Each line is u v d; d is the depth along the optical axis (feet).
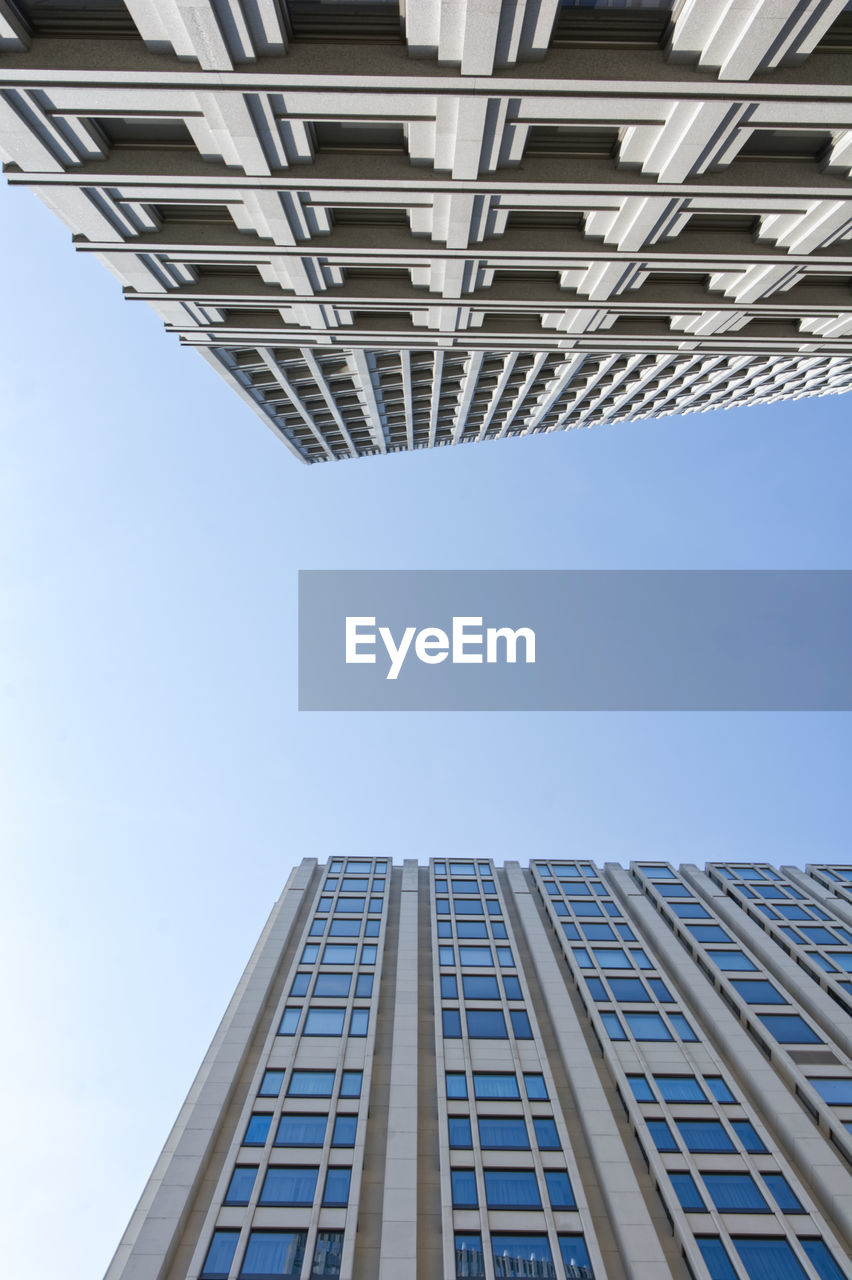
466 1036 103.81
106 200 55.88
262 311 83.25
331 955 126.00
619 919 140.77
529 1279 68.74
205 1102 90.43
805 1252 71.51
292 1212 75.41
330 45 42.63
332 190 54.34
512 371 118.93
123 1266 73.05
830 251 64.80
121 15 41.34
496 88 43.65
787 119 47.16
